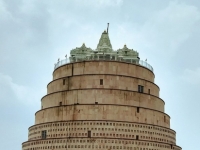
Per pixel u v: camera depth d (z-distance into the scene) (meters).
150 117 88.62
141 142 83.06
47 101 94.12
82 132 82.75
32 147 88.06
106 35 103.88
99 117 84.31
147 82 93.62
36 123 94.25
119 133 82.75
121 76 89.81
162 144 86.69
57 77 96.56
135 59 97.25
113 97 86.94
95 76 89.19
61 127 84.81
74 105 85.88
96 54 94.94
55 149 83.06
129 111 85.81
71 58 97.25
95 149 80.50
